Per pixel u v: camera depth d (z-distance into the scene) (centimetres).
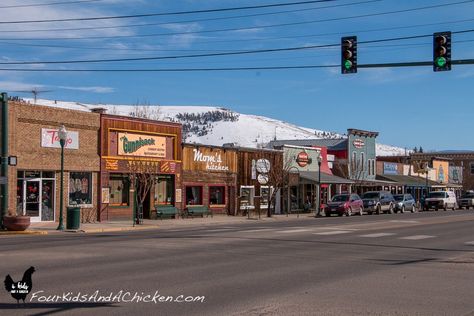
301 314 900
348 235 2431
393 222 3453
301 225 3145
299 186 5266
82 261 1470
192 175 4006
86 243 1964
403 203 5528
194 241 2045
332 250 1834
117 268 1358
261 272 1334
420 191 8100
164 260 1517
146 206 3688
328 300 1016
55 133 3097
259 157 4628
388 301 1016
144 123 3641
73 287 1102
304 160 5381
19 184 2955
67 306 941
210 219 3812
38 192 3048
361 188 6631
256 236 2295
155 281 1184
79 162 3219
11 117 2861
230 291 1090
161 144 3775
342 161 6188
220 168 4278
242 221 3706
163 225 3192
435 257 1703
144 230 2841
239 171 4466
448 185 8600
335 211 4591
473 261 1599
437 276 1316
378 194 5206
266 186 4750
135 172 3366
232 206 4384
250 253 1700
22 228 2569
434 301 1023
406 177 7800
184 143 3947
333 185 5925
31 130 2977
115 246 1850
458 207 6875
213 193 4241
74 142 3206
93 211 3312
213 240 2091
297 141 7250
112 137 3431
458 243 2173
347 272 1361
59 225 2712
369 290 1124
